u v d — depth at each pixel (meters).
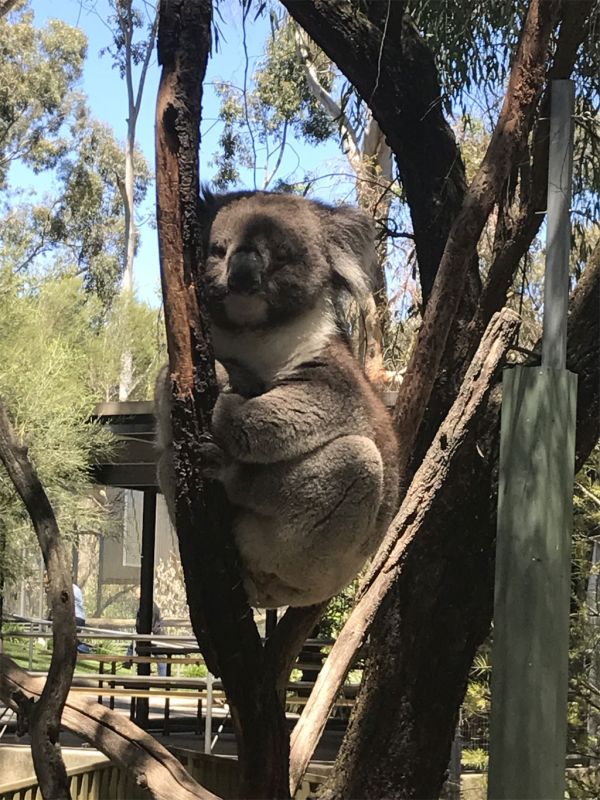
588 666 6.70
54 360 10.58
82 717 3.36
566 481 3.15
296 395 3.13
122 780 7.24
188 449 2.62
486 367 3.43
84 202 23.41
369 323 7.07
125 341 16.14
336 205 3.71
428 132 5.33
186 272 2.57
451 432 3.41
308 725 3.43
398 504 3.79
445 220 5.33
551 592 3.08
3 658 3.40
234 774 7.25
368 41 5.25
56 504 10.03
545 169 4.33
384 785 5.08
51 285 14.09
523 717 3.04
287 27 8.15
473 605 5.03
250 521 3.12
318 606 3.43
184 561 2.76
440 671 5.07
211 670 3.01
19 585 12.66
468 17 4.90
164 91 2.57
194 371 2.60
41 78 21.58
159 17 2.59
